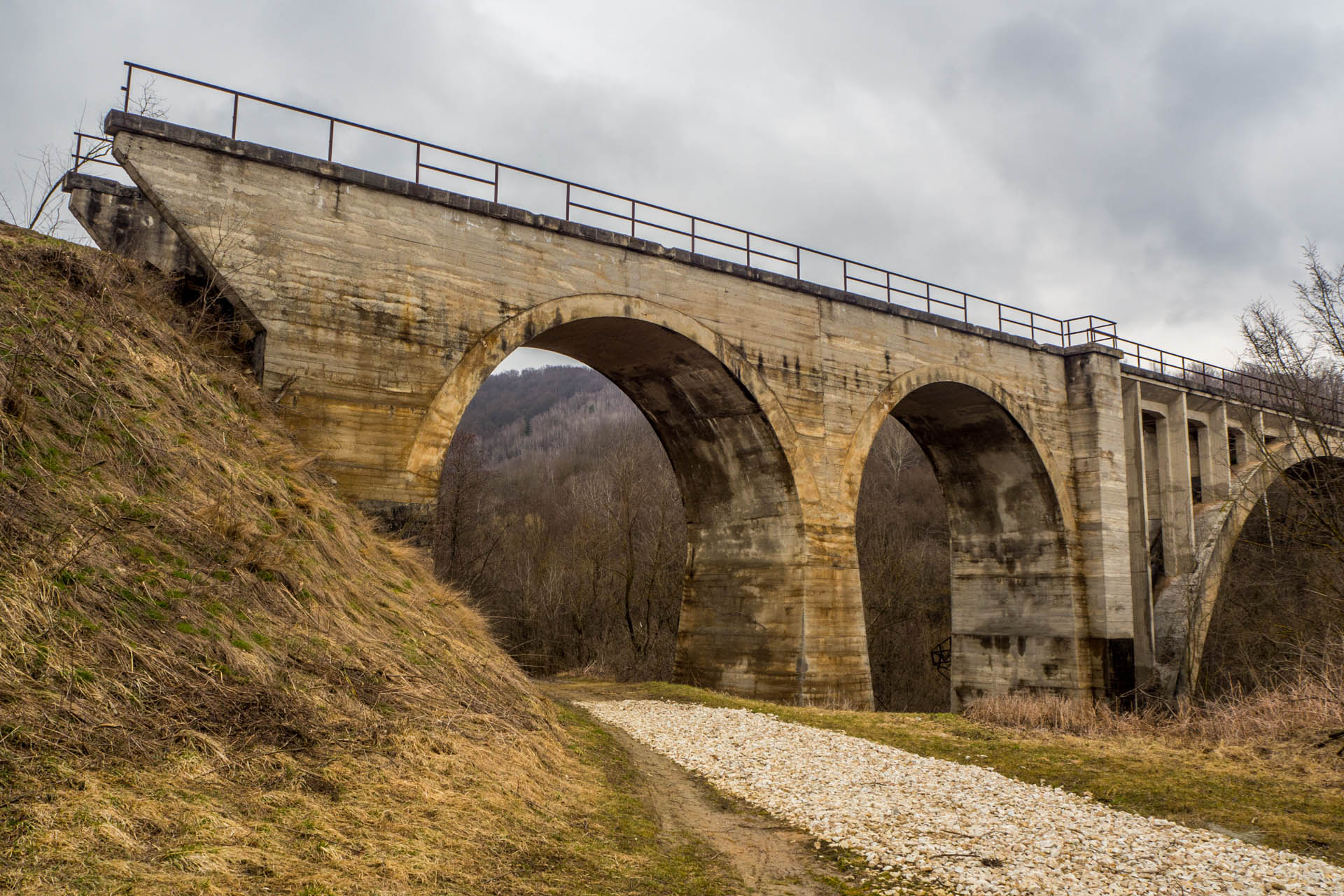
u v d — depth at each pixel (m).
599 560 43.28
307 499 12.93
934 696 42.97
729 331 23.23
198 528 9.88
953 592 33.38
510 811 8.59
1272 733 16.41
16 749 5.96
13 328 10.43
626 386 25.88
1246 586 39.59
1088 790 12.72
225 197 16.31
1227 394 36.25
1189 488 34.47
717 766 13.63
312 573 11.09
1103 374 31.77
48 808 5.52
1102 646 30.25
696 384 24.23
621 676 38.44
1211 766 14.27
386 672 10.30
